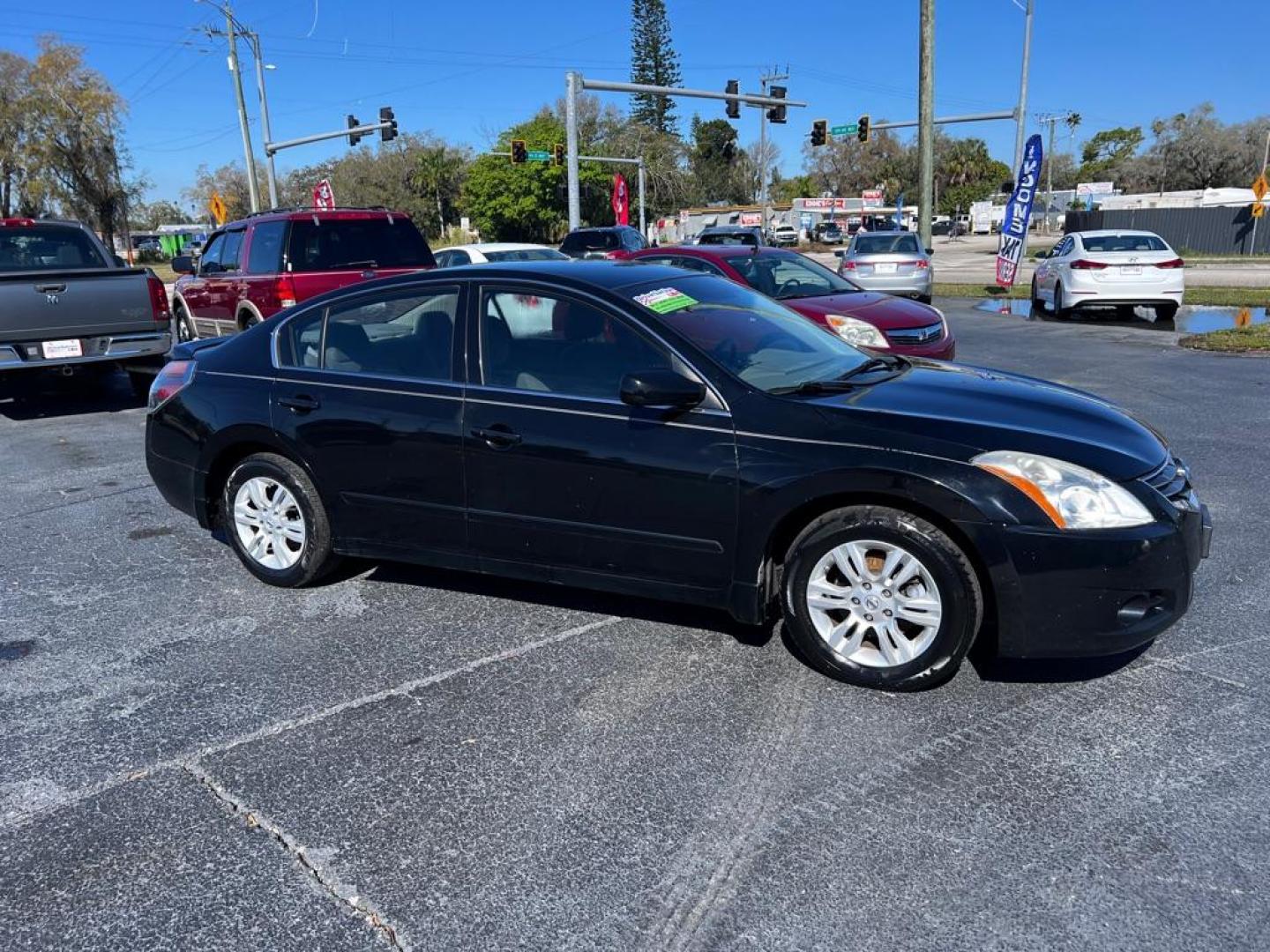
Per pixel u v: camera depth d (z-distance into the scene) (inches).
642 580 157.1
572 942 96.3
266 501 191.2
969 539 133.3
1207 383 381.7
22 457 312.5
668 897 102.3
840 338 193.2
